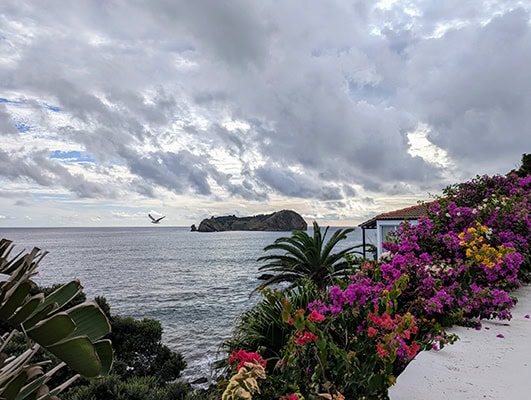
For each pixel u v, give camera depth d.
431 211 4.09
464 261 3.17
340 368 1.58
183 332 15.67
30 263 1.06
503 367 1.84
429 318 2.58
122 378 6.18
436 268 2.91
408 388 1.63
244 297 24.30
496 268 2.95
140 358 7.13
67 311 1.13
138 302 23.00
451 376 1.74
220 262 48.25
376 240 13.95
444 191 4.88
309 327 1.61
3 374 0.98
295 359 1.62
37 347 1.07
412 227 3.66
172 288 28.20
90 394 3.54
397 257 2.92
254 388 1.45
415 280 2.84
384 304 2.17
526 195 4.38
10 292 0.90
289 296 3.19
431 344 2.06
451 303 2.63
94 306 1.15
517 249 3.50
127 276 35.38
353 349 1.78
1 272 1.05
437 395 1.56
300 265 10.70
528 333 2.41
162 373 7.02
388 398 1.49
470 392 1.58
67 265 44.88
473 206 4.33
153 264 46.12
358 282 2.46
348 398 1.53
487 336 2.36
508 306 2.71
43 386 1.13
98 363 0.96
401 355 1.83
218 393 1.94
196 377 9.95
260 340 3.13
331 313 2.17
